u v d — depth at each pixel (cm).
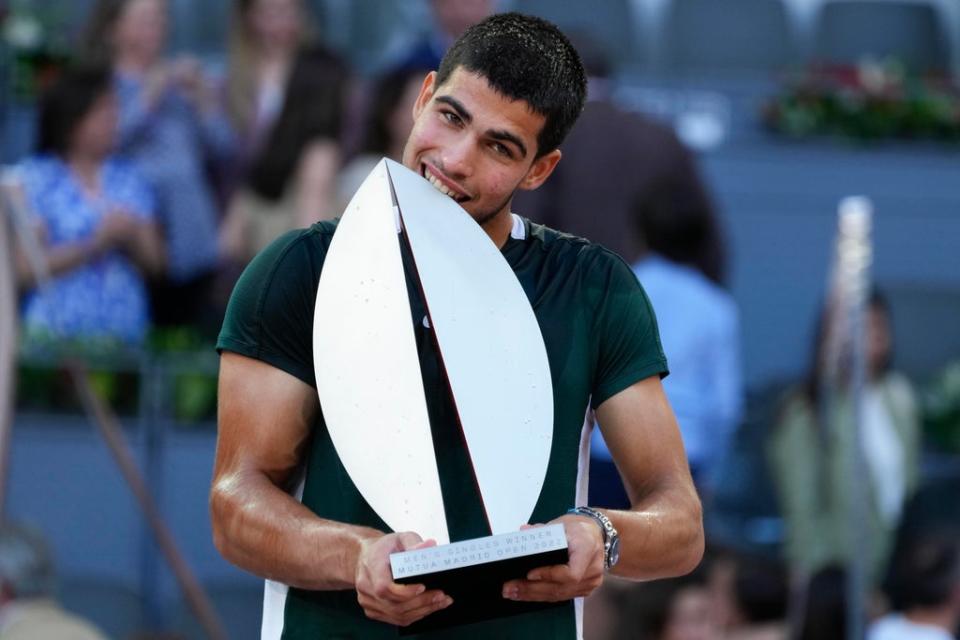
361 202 521
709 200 1263
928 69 2275
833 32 2336
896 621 1348
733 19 2309
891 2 2345
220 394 529
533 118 513
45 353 1456
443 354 509
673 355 1212
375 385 503
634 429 538
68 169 1534
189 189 1609
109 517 1438
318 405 529
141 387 1462
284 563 489
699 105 2120
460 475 526
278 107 1631
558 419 531
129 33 1666
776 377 1883
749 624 1273
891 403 1496
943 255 2053
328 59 1633
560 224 1275
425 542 451
